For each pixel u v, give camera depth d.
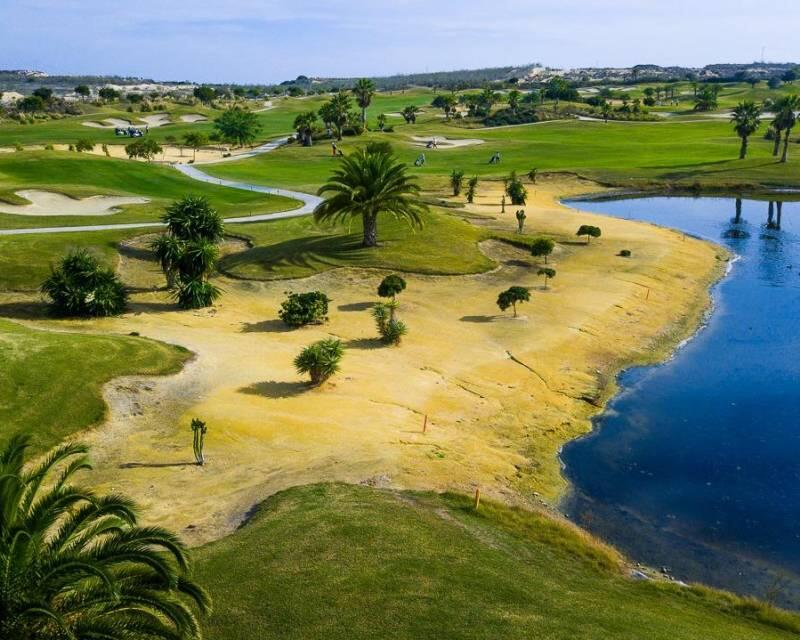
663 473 29.52
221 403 32.31
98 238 63.03
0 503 13.36
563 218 82.19
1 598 12.29
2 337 35.41
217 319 45.81
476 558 20.61
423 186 104.69
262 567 19.44
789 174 112.19
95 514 14.26
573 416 34.34
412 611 17.56
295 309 44.03
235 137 154.25
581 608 18.38
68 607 12.87
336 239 63.16
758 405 35.94
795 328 47.50
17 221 69.31
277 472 26.59
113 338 38.19
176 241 49.16
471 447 30.14
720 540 25.09
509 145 147.00
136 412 31.19
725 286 57.69
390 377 36.53
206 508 23.89
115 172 97.50
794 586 22.62
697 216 90.12
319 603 17.77
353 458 27.91
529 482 28.08
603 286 53.97
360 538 21.16
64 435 28.53
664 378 39.22
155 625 13.54
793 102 118.56
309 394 33.78
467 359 39.50
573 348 42.09
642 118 192.62
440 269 55.72
